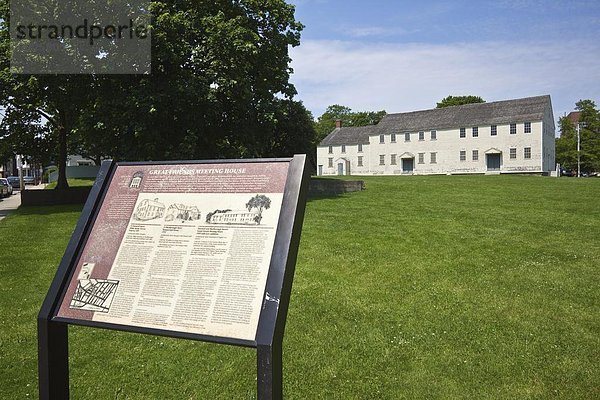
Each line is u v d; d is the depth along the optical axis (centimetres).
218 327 330
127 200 421
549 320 638
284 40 2548
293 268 351
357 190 2473
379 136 7244
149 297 361
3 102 2595
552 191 2297
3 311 698
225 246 362
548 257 970
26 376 509
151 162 434
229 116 2409
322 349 562
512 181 3056
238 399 465
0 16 2209
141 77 2108
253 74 2484
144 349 571
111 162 448
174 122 2214
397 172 7038
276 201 366
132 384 493
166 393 477
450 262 941
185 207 394
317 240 1154
